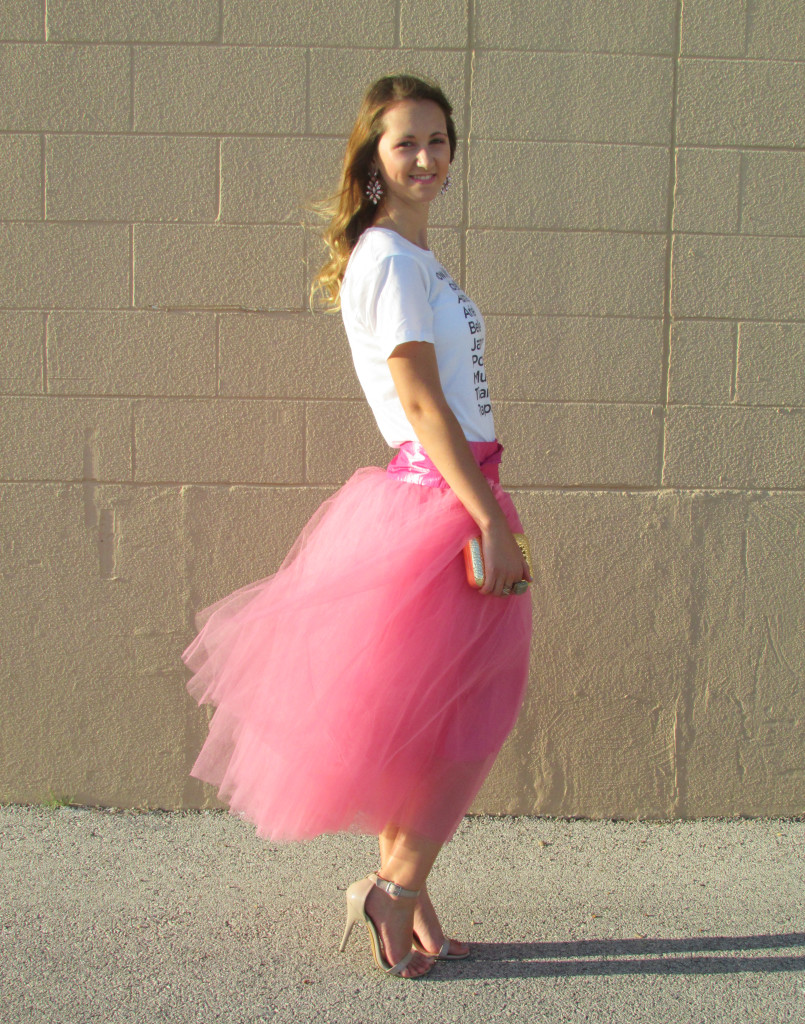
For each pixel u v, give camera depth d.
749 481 3.11
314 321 3.05
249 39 2.98
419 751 2.19
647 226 3.04
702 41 3.00
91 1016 2.08
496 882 2.74
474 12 2.98
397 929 2.22
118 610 3.10
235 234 3.03
